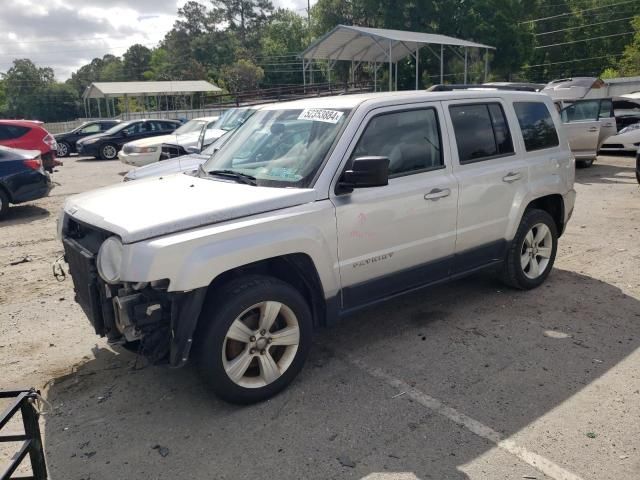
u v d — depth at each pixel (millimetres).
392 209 4070
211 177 4277
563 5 65375
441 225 4445
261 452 3109
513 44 41781
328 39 24500
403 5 41844
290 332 3668
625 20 63156
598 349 4215
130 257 3107
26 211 11148
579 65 65812
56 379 4062
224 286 3471
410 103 4301
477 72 40781
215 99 44844
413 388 3734
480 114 4855
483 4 40969
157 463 3055
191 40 86938
